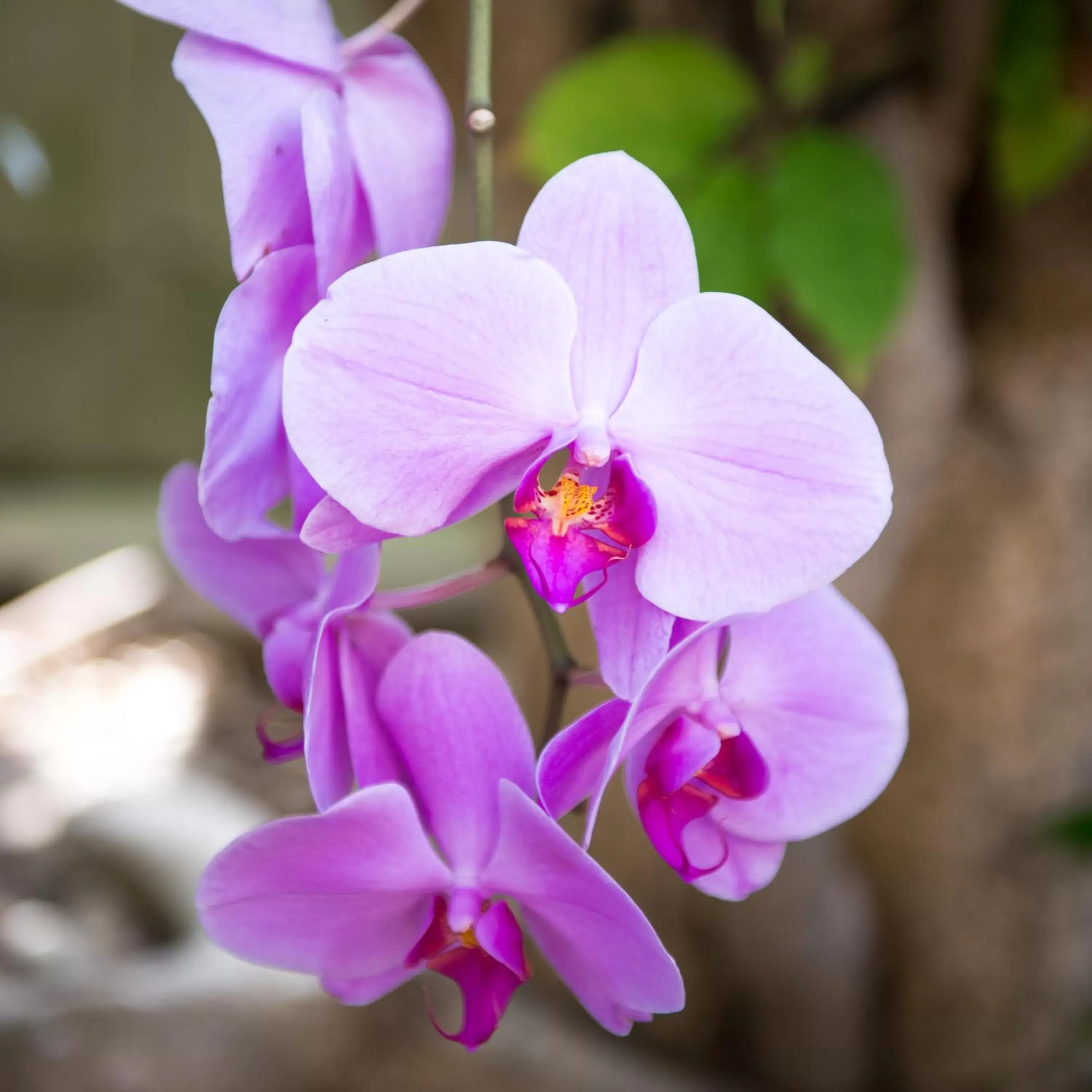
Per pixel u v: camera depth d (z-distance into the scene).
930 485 0.77
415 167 0.39
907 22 0.62
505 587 0.90
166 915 1.08
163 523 0.42
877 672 0.40
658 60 0.54
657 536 0.37
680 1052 0.89
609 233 0.36
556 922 0.38
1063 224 0.71
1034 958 0.81
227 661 1.96
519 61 0.69
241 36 0.37
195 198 3.67
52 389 3.54
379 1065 0.82
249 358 0.37
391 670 0.38
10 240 3.53
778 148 0.55
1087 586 0.76
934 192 0.67
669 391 0.36
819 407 0.36
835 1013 0.84
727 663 0.40
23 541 2.46
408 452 0.36
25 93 3.52
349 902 0.39
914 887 0.82
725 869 0.40
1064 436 0.75
